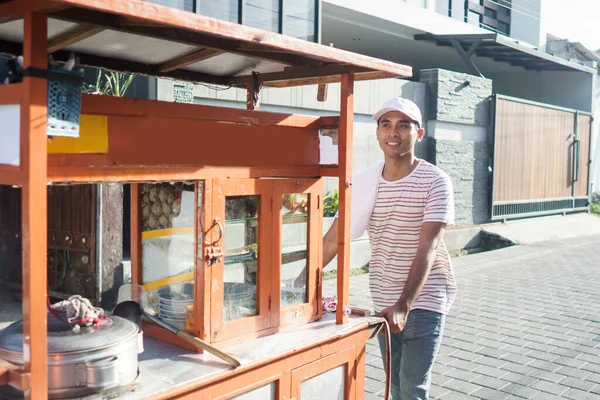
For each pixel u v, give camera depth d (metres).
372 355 4.93
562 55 15.46
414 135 2.71
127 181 1.81
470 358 4.85
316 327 2.42
